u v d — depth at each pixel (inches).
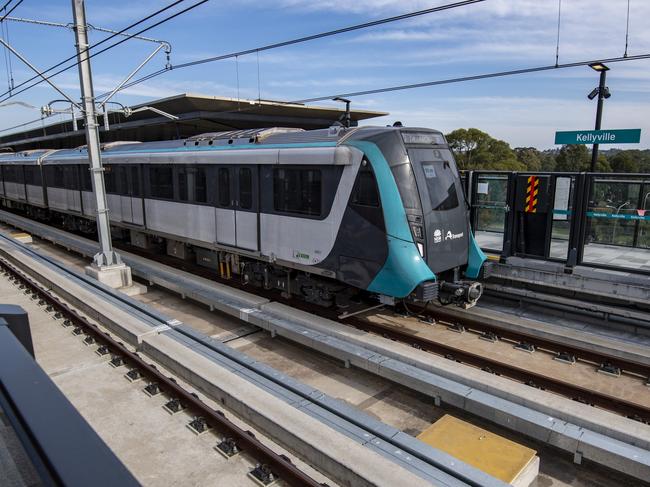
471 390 232.2
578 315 359.6
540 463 202.2
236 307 360.8
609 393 255.0
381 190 292.5
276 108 884.0
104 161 579.5
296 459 189.0
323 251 328.5
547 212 400.5
